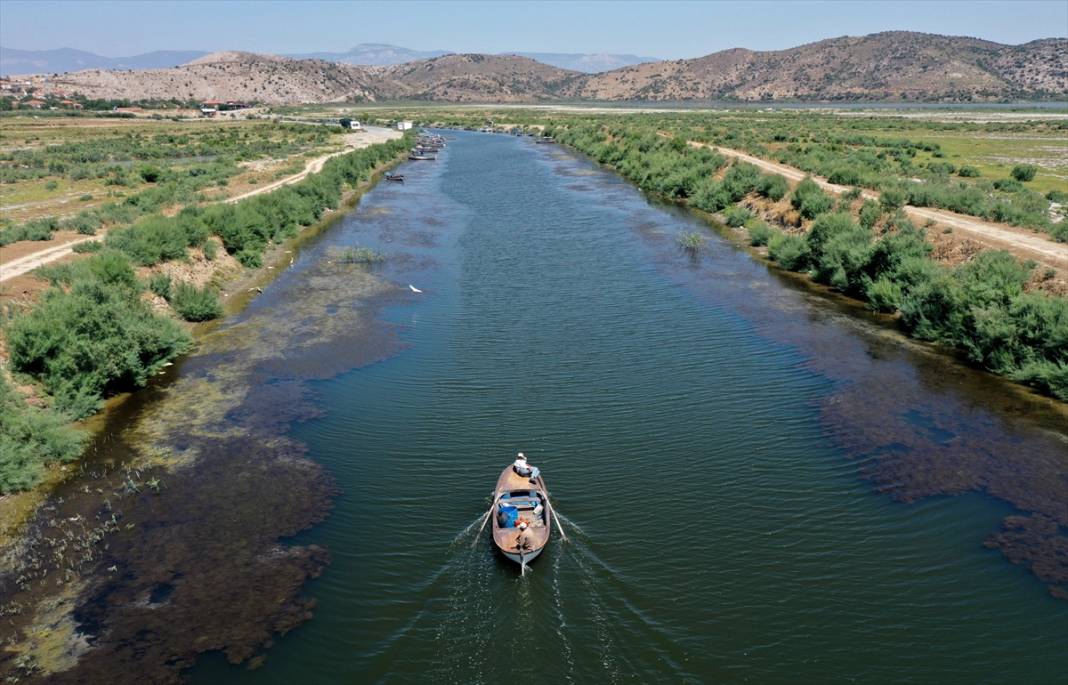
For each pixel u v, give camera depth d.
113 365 31.55
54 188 75.94
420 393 32.31
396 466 26.38
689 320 42.09
